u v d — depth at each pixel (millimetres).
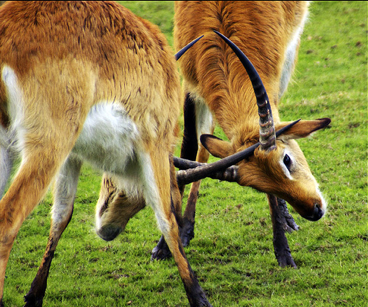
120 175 17578
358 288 18516
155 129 16312
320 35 59125
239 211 28172
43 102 13375
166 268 22562
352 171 30359
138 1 72312
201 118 25141
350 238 23031
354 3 65625
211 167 18594
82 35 14266
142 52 15844
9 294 20359
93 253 24609
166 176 16906
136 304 19500
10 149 14234
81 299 19766
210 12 22625
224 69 21703
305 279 19812
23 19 13742
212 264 22438
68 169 17828
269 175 18906
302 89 46750
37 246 25812
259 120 18328
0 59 13250
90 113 14516
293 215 26562
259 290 19547
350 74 48094
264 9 22594
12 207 12711
